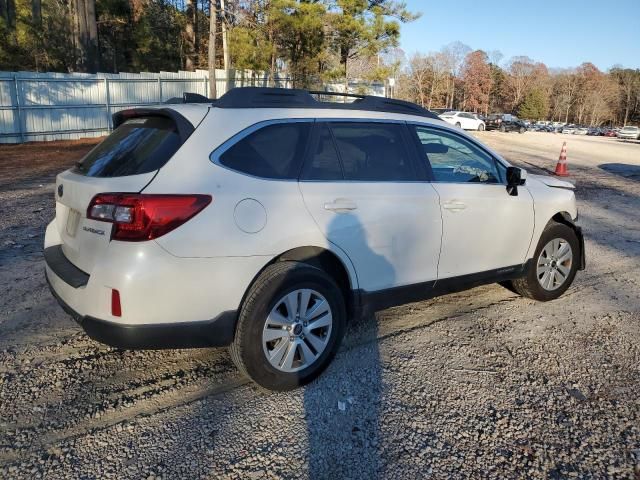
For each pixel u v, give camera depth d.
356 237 3.29
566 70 124.12
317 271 3.12
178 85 22.62
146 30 33.88
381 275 3.48
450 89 98.06
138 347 2.72
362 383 3.27
